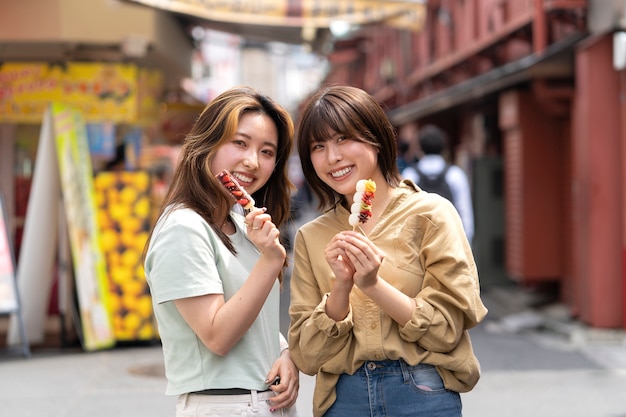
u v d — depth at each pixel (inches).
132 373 311.9
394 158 126.8
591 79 375.9
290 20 394.0
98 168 417.1
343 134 122.2
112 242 361.4
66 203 346.0
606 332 375.9
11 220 409.7
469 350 122.7
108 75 401.7
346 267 115.2
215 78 1325.0
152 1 355.3
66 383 297.3
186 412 119.0
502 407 265.3
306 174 129.6
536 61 395.5
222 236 120.2
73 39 380.5
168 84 570.6
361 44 1119.6
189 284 114.6
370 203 113.8
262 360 121.3
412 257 121.8
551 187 458.6
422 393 120.3
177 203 120.6
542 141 458.0
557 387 291.1
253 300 114.0
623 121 371.9
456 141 719.1
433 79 743.1
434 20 749.3
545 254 458.6
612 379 303.1
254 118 123.0
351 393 122.2
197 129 123.3
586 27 386.6
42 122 404.5
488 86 460.4
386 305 115.7
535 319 416.5
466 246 123.8
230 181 114.5
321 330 119.0
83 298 348.8
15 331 353.1
